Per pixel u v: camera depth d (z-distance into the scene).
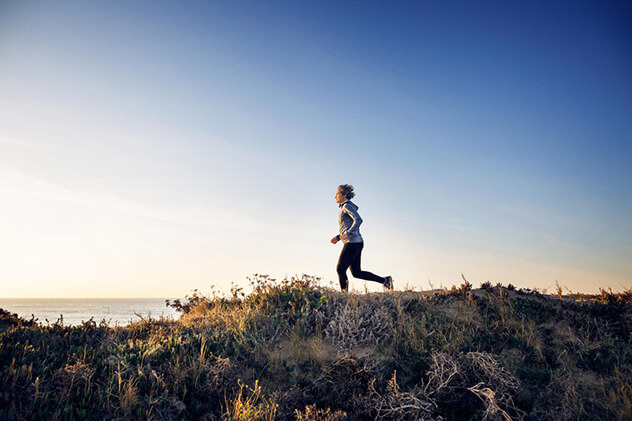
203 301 8.51
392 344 5.63
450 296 7.32
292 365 5.30
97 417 3.76
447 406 4.48
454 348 5.28
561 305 6.78
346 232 7.86
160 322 7.60
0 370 4.26
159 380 4.44
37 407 3.74
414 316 6.45
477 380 4.75
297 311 6.82
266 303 7.29
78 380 4.22
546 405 4.41
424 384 4.78
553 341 5.56
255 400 4.38
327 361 5.33
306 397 4.58
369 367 4.88
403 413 4.24
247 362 5.29
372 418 4.37
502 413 4.23
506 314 6.31
